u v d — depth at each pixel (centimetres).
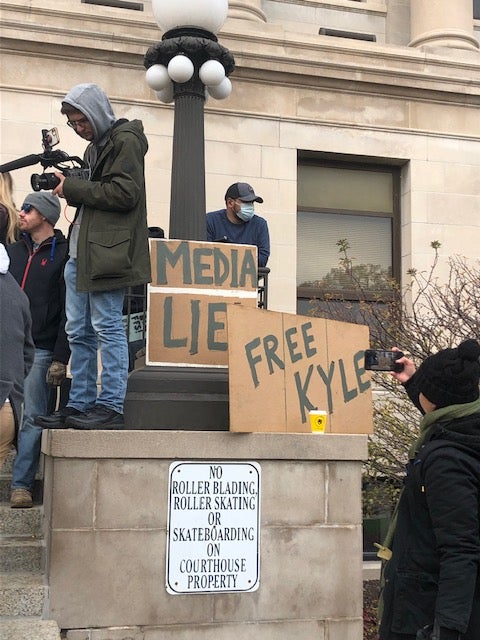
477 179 976
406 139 959
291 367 493
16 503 529
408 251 953
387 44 981
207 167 890
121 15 867
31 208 569
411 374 354
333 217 959
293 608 465
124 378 470
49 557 437
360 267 959
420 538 291
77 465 441
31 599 436
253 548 463
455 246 956
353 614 474
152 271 527
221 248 541
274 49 912
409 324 726
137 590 442
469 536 272
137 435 448
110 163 469
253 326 486
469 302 748
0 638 392
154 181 869
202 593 452
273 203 904
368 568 796
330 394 502
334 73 927
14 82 839
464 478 277
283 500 473
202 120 573
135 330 609
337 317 818
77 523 438
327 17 1033
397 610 290
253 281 545
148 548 446
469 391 299
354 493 486
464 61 973
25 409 544
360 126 941
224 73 567
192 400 507
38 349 556
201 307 531
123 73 870
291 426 485
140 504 448
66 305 499
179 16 568
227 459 464
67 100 473
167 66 577
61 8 854
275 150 912
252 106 909
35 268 567
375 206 975
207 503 459
